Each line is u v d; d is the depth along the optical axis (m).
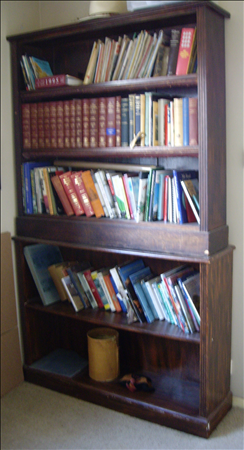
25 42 2.38
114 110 2.16
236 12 2.02
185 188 1.98
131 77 2.09
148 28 2.19
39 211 2.48
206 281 1.91
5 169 2.47
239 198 2.13
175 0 1.84
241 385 2.28
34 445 2.03
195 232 1.93
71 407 2.32
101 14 2.12
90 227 2.26
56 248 2.73
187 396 2.23
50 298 2.55
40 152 2.40
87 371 2.51
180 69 1.93
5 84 2.43
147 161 2.37
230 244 2.19
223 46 2.03
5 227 2.49
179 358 2.42
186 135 1.95
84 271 2.47
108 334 2.55
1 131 2.42
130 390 2.28
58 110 2.31
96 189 2.26
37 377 2.54
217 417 2.12
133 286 2.22
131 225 2.13
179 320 2.11
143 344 2.53
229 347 2.25
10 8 2.44
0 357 2.41
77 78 2.32
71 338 2.79
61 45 2.55
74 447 2.01
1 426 2.17
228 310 2.19
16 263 2.55
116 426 2.15
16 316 2.53
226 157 2.13
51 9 2.61
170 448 1.98
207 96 1.86
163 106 2.02
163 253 2.03
